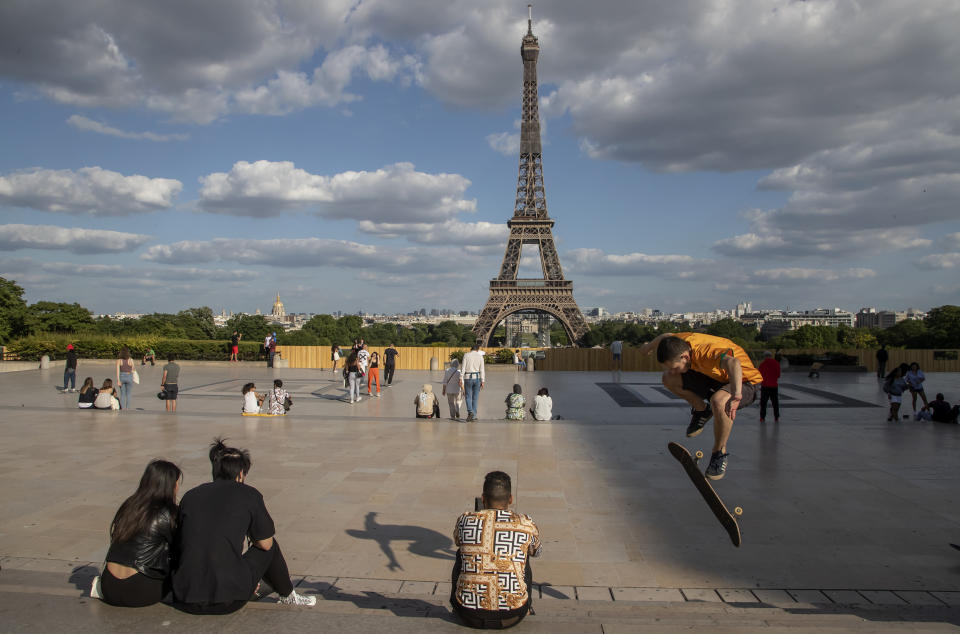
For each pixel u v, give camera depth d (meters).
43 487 12.23
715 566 8.81
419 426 19.78
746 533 10.15
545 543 9.66
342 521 10.48
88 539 9.49
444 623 6.11
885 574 8.55
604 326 193.50
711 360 6.09
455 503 11.49
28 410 22.66
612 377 42.66
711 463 6.10
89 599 6.48
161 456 15.01
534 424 20.28
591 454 15.66
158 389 33.38
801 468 14.43
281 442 16.97
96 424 19.62
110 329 121.25
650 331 164.50
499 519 6.29
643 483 13.01
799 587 8.12
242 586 6.19
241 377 40.91
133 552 6.27
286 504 11.36
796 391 32.69
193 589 6.09
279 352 51.00
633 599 7.77
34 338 49.47
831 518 10.91
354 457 15.13
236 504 6.41
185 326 149.88
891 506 11.58
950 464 14.86
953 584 8.23
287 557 8.96
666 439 17.70
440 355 51.28
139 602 6.24
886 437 18.38
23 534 9.68
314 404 27.81
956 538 9.96
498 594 5.94
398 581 8.20
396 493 12.10
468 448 16.27
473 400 21.03
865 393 31.81
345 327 164.88
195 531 6.22
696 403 6.48
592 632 5.89
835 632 5.86
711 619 6.54
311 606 6.74
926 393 32.44
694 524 10.55
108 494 11.78
